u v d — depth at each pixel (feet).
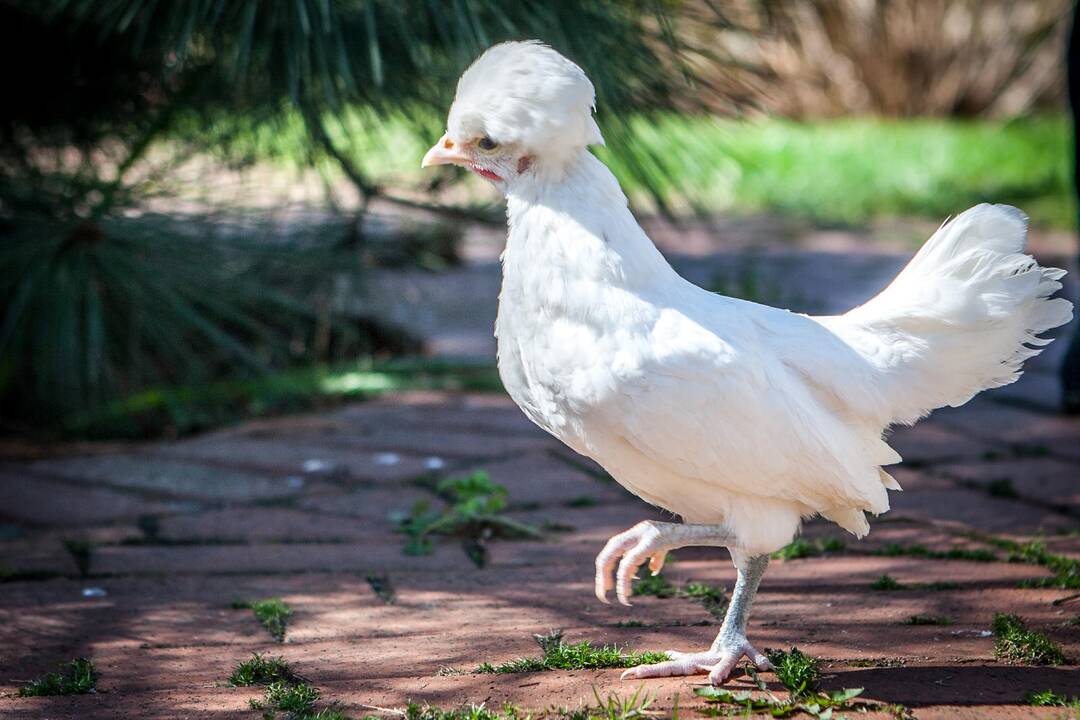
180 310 17.26
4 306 17.48
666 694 9.12
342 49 14.15
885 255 30.19
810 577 11.96
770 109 21.13
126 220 17.15
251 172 18.90
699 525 8.75
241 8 15.19
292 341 20.75
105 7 15.40
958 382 9.09
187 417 17.76
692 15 16.19
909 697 8.99
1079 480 14.93
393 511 14.24
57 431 17.61
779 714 8.73
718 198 37.47
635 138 16.48
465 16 14.40
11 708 9.20
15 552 12.92
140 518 14.02
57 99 18.01
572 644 10.30
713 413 8.50
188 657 10.25
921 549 12.58
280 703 9.11
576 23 14.71
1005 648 9.86
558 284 8.69
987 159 40.75
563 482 15.21
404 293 24.08
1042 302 8.85
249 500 14.64
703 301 8.95
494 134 8.70
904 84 49.49
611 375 8.51
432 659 10.09
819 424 8.74
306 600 11.60
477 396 19.30
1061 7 45.93
